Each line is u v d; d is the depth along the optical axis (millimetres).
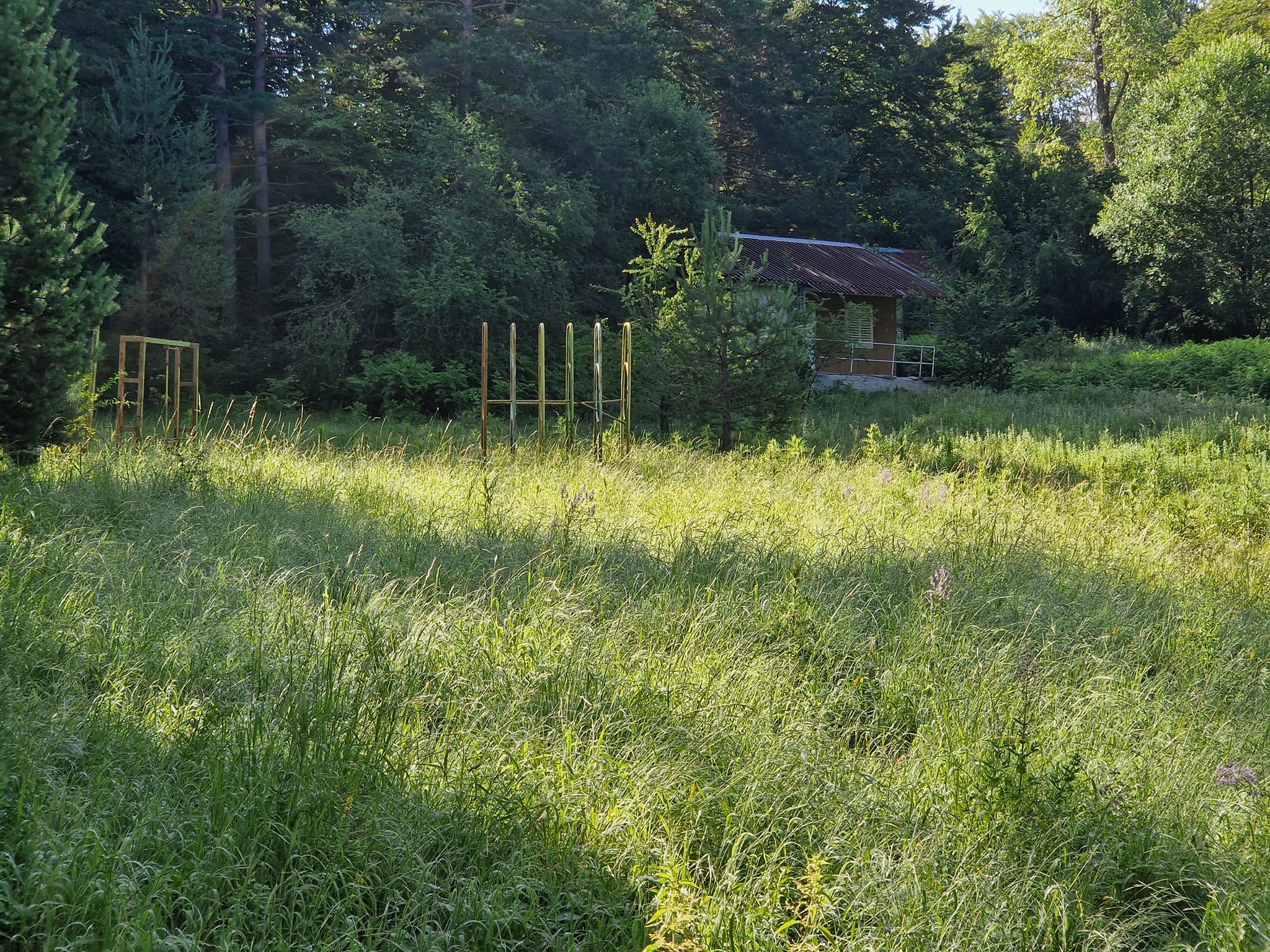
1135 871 4059
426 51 33875
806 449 16344
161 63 28094
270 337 30156
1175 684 6066
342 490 10469
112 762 4156
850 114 49406
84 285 11055
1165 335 43438
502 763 4359
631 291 25969
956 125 52438
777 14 48719
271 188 33094
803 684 5586
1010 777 4301
